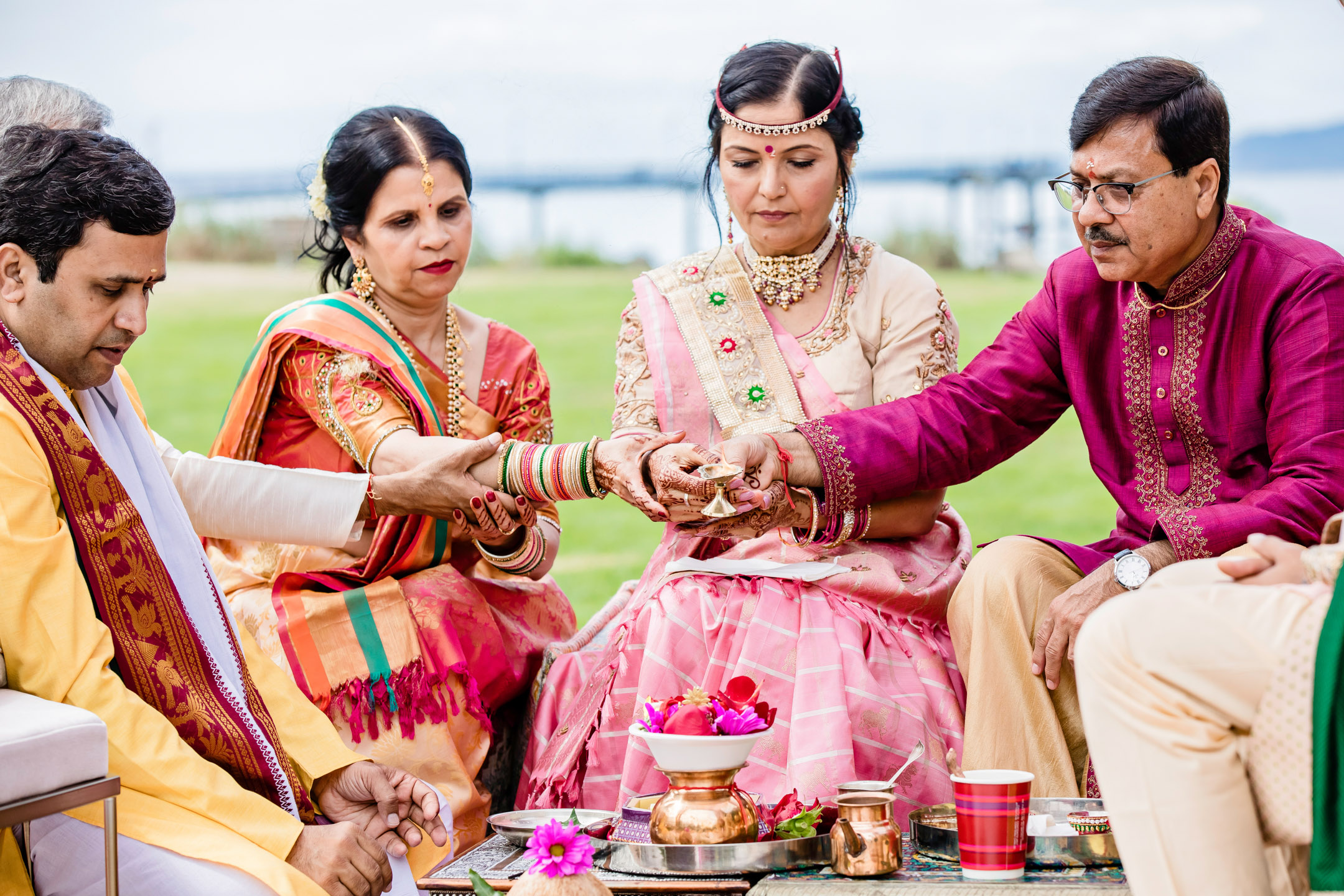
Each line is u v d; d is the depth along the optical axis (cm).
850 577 276
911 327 300
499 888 211
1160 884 168
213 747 218
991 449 284
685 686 271
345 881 211
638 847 218
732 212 303
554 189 1878
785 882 207
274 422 313
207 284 1881
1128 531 272
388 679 284
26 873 207
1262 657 165
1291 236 253
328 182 314
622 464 280
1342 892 156
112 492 218
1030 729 247
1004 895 198
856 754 258
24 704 192
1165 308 258
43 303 214
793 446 277
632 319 311
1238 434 256
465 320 334
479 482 294
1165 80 239
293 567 304
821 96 291
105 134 222
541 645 323
